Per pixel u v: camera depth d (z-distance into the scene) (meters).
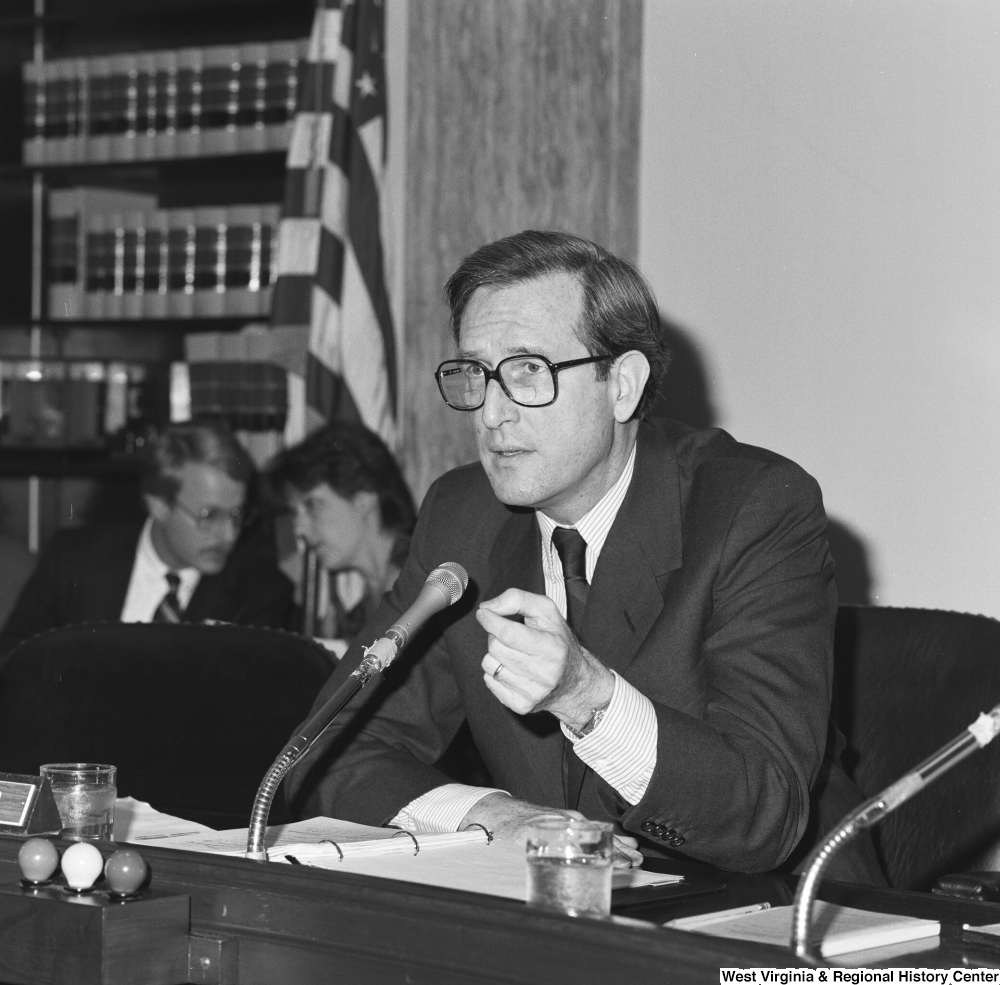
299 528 5.01
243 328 6.00
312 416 5.28
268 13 6.11
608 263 2.38
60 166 6.09
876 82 4.57
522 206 5.11
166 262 5.91
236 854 1.87
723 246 4.79
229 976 1.63
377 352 5.30
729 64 4.79
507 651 1.92
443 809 2.27
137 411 6.10
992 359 4.41
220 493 5.02
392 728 2.61
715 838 2.07
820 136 4.65
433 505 2.77
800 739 2.20
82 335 6.37
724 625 2.35
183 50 6.00
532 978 1.45
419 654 2.67
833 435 4.62
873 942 1.59
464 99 5.20
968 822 2.79
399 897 1.54
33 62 6.41
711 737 2.08
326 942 1.58
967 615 2.97
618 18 4.94
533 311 2.29
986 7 4.42
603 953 1.41
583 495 2.46
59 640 3.27
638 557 2.45
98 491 6.44
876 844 2.86
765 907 1.73
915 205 4.52
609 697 2.01
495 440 2.32
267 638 3.17
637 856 2.08
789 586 2.36
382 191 5.40
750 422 4.74
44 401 6.04
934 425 4.49
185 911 1.65
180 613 5.09
